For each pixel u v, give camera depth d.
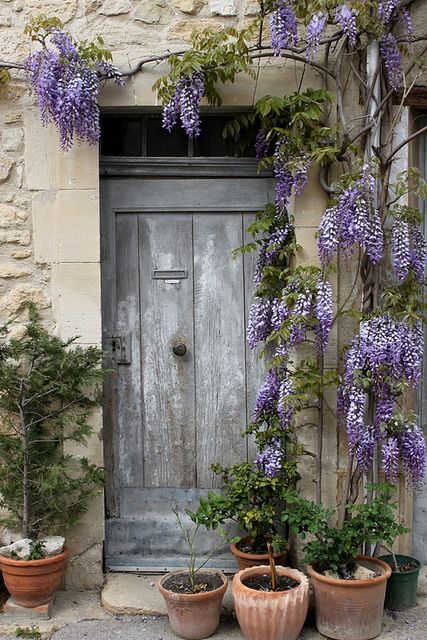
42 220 3.87
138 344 4.11
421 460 3.64
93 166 3.85
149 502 4.14
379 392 3.61
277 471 3.78
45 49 3.65
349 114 3.87
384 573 3.47
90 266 3.87
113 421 4.11
